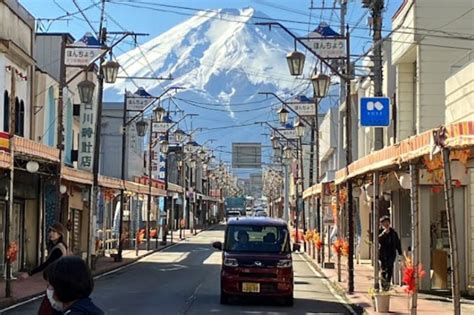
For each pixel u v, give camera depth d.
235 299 19.31
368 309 16.95
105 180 31.08
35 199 28.56
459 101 19.64
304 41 20.83
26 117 28.41
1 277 24.27
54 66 36.66
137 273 28.50
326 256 34.91
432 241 20.91
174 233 73.00
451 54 23.44
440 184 19.86
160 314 16.33
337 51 20.86
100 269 29.02
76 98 37.06
